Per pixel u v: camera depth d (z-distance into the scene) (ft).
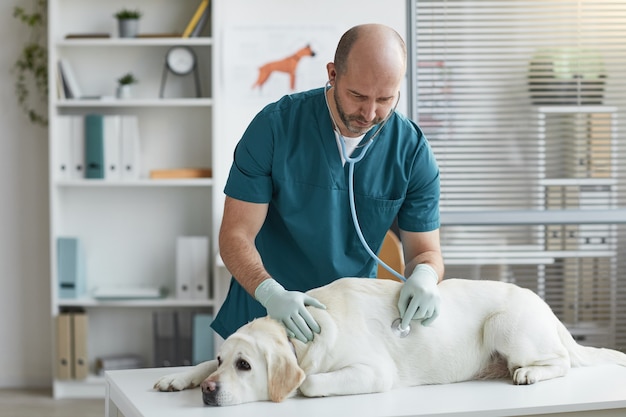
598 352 6.55
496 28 14.48
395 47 6.00
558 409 5.48
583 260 14.70
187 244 14.01
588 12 14.48
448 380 6.01
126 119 13.94
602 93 14.57
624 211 14.49
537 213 14.48
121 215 14.65
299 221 6.91
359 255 7.08
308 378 5.61
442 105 14.57
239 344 5.59
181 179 13.89
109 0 14.38
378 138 6.80
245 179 6.89
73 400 13.96
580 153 14.62
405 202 7.11
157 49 14.44
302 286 7.17
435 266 6.72
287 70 14.21
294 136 6.81
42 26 14.47
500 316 6.09
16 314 14.75
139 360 14.51
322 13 14.21
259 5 14.17
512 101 14.58
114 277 14.70
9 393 14.38
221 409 5.39
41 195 14.67
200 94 14.20
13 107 14.55
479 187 14.66
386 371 5.76
